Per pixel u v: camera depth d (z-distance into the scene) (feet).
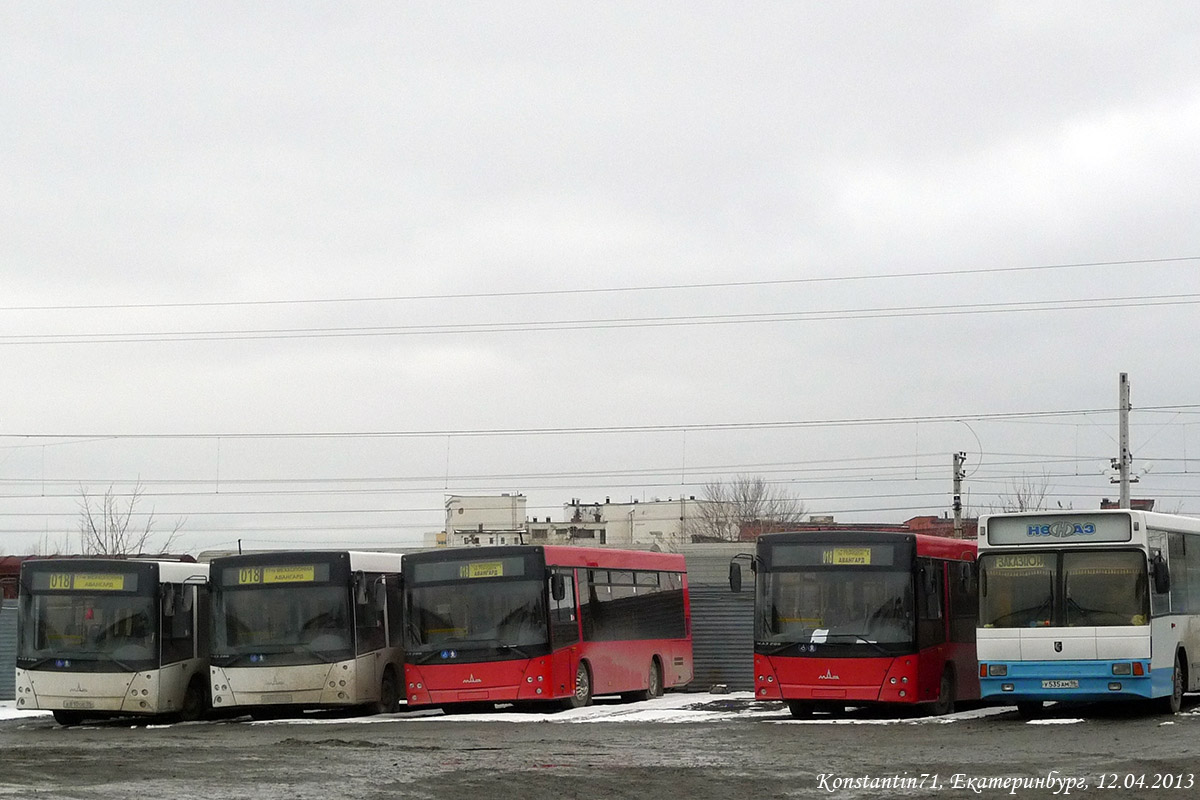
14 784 58.49
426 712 111.34
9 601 136.36
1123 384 165.27
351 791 55.67
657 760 67.41
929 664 93.25
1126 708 95.86
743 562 136.67
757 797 54.13
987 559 87.66
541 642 100.07
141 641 102.89
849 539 93.45
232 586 103.71
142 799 52.70
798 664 92.53
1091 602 84.64
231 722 103.40
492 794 55.01
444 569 102.32
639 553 118.52
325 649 101.81
